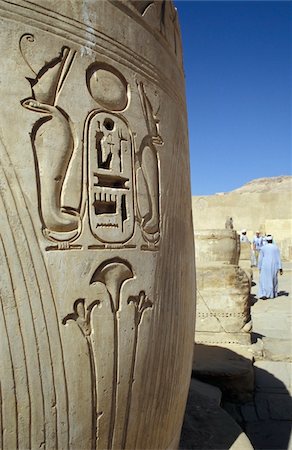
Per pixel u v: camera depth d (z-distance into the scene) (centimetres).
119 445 178
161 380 197
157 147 196
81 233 161
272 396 414
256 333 620
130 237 176
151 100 194
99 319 165
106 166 172
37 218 150
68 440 158
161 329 194
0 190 145
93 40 169
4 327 143
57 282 154
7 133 147
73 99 162
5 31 149
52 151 155
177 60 226
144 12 192
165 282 197
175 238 208
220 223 2631
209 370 404
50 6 158
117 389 172
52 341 152
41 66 155
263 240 1606
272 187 4044
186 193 231
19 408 146
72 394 157
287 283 1221
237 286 525
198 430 277
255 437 346
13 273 145
